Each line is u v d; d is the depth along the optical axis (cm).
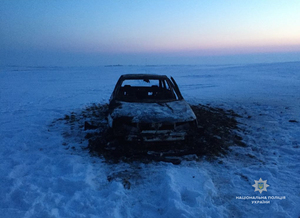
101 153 411
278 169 378
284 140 509
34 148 443
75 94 1227
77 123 620
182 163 381
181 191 295
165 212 258
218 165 387
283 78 2080
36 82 1995
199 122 635
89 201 271
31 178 322
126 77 556
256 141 509
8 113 752
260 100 995
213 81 1962
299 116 712
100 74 3222
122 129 395
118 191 288
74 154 411
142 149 412
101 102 966
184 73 3216
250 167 384
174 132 397
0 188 292
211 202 281
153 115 400
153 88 598
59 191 296
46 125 600
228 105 905
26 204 259
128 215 253
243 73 2845
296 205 280
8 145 458
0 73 3238
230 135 542
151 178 331
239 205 281
